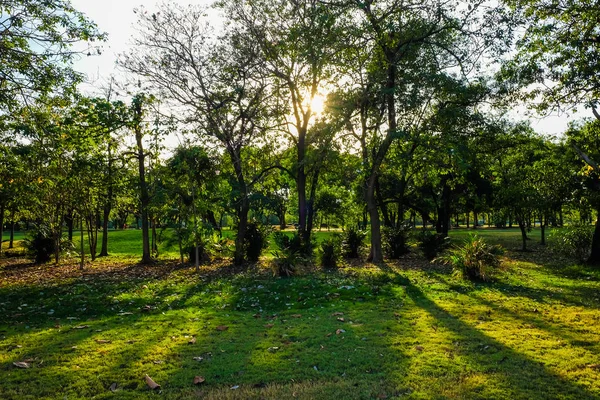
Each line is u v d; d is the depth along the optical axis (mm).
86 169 16391
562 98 12383
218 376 4762
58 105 11086
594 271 13078
